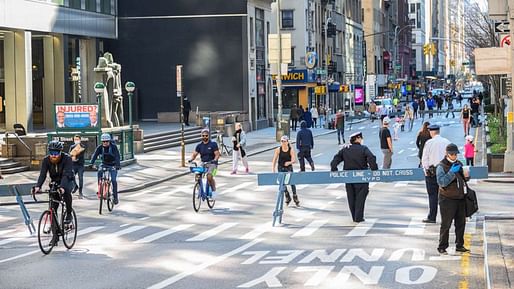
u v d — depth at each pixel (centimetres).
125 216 2861
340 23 12756
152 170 4566
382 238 2189
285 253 1995
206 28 8150
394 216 2644
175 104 8200
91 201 3366
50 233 2130
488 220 2384
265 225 2516
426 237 2191
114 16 7894
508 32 4053
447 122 9362
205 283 1653
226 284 1638
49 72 6775
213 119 7319
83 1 7088
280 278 1683
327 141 6962
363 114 11069
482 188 3381
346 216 2678
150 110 8231
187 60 8188
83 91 7425
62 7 6631
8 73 6038
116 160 3047
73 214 2183
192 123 7862
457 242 1936
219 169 4709
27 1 6066
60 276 1780
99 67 4834
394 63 16675
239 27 8119
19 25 5956
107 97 4809
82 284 1683
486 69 3791
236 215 2789
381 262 1838
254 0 8388
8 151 4522
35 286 1673
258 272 1758
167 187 3903
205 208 3012
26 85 6053
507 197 3055
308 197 3269
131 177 4209
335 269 1769
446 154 1900
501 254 1755
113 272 1809
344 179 2492
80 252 2105
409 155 5169
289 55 7025
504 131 5272
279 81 7062
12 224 2766
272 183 2547
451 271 1716
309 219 2625
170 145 6191
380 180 2472
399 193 3331
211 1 8119
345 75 12975
